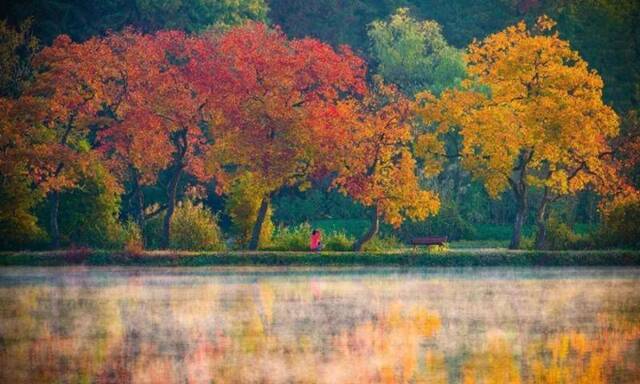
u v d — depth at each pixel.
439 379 110.00
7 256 199.88
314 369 114.44
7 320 144.38
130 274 191.62
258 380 109.81
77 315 147.88
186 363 117.50
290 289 172.38
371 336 132.12
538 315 147.50
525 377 110.94
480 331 135.50
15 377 111.38
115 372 113.69
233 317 145.88
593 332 135.12
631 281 183.75
